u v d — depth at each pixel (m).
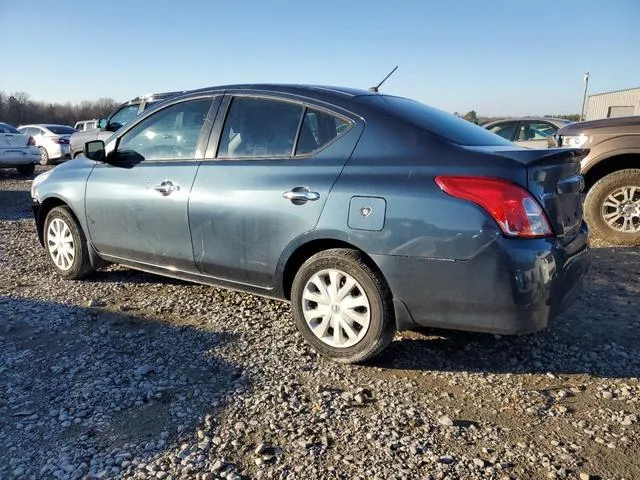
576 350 3.55
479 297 2.84
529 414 2.80
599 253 5.91
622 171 6.17
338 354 3.30
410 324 3.09
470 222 2.80
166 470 2.34
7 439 2.56
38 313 4.12
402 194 2.97
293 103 3.56
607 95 36.44
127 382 3.09
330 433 2.61
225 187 3.63
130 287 4.73
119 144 4.43
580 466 2.38
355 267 3.14
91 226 4.55
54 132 20.05
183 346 3.55
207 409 2.81
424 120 3.34
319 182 3.24
